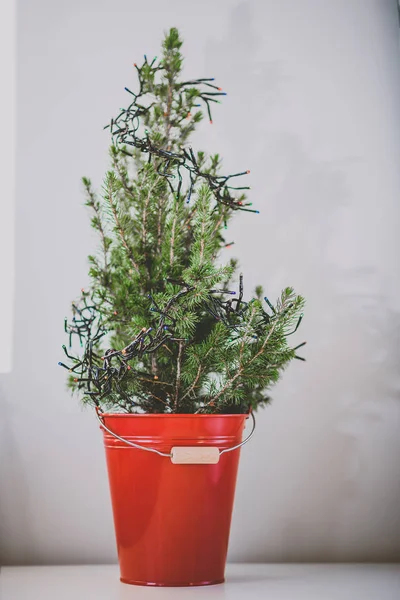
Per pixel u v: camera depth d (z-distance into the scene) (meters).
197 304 1.57
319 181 1.96
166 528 1.51
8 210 1.91
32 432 1.84
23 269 1.89
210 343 1.53
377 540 1.86
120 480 1.54
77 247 1.91
